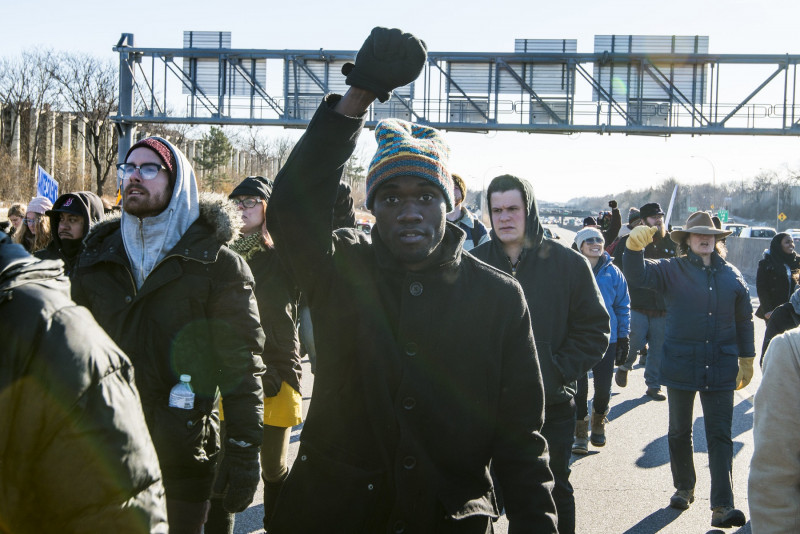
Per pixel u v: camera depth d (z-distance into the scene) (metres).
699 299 5.37
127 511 1.77
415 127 2.35
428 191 2.22
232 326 3.28
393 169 2.20
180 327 3.18
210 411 3.27
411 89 23.84
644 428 7.83
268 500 4.41
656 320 9.20
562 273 4.16
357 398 2.24
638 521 5.28
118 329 3.17
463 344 2.26
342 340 2.24
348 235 2.36
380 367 2.20
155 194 3.24
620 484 6.04
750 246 34.19
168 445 3.10
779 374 2.47
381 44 2.02
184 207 3.31
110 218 3.39
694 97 23.33
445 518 2.23
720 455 5.21
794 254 9.70
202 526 3.28
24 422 1.68
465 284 2.31
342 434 2.24
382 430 2.20
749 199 114.00
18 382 1.66
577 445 6.86
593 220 14.26
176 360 3.16
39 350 1.67
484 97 23.81
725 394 5.34
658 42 23.19
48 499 1.72
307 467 2.27
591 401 9.12
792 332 2.51
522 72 23.75
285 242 2.19
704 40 23.12
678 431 5.51
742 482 6.16
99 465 1.72
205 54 23.73
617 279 7.20
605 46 23.44
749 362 5.50
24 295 1.69
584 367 4.08
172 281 3.21
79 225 4.42
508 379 2.37
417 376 2.21
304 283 2.24
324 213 2.18
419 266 2.28
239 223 3.46
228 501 3.31
